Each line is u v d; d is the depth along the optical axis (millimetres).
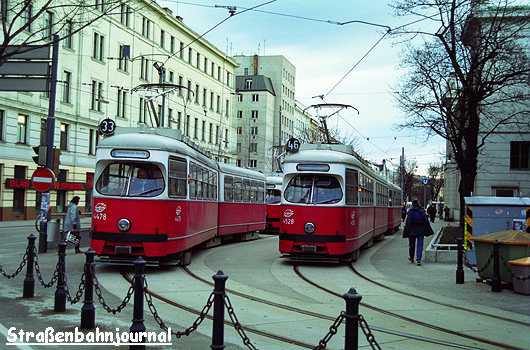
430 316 10000
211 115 73750
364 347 7824
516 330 9055
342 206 17000
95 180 14641
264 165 101562
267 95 102750
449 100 24984
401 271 16109
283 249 17078
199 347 7527
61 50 44125
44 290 11484
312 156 17359
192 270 15516
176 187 15391
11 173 40000
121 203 14383
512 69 24188
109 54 50375
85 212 48125
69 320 8789
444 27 23172
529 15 27609
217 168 22062
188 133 66438
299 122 123188
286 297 11641
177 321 9141
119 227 14305
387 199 30297
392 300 11484
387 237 31625
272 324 9117
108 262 14328
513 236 12883
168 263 15766
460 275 13891
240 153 102625
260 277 14453
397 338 8406
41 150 19047
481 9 27734
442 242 23422
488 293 12500
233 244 25078
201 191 18625
